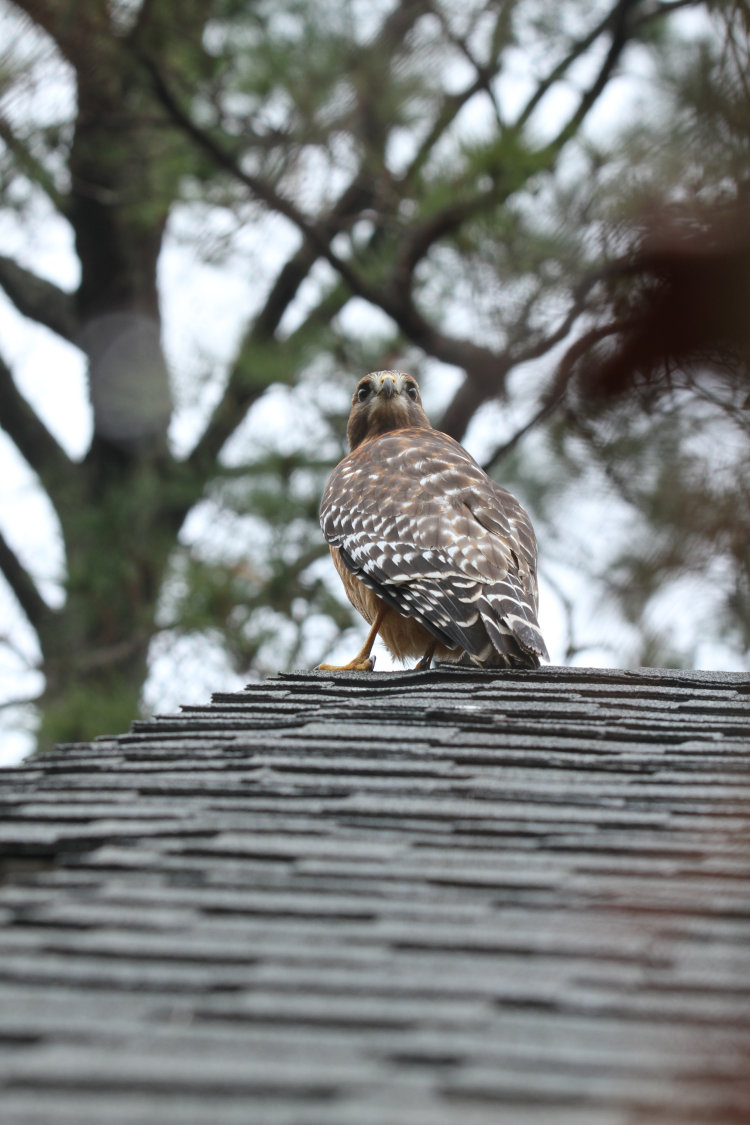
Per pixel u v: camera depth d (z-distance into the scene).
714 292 4.30
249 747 8.00
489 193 21.62
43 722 24.86
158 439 30.62
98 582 27.09
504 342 21.16
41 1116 3.94
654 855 6.20
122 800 7.04
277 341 27.17
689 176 4.58
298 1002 4.74
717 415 4.69
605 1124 3.89
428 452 13.27
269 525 26.17
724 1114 3.88
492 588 11.59
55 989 4.86
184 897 5.65
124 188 26.44
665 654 5.49
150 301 33.31
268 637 25.25
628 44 24.14
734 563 5.23
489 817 6.75
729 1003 4.72
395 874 5.92
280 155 23.78
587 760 7.73
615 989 4.84
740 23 4.85
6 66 20.19
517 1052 4.37
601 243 4.57
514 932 5.33
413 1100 4.04
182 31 22.69
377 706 9.29
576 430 4.77
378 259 25.38
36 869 6.39
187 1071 4.23
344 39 22.81
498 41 23.59
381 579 12.26
